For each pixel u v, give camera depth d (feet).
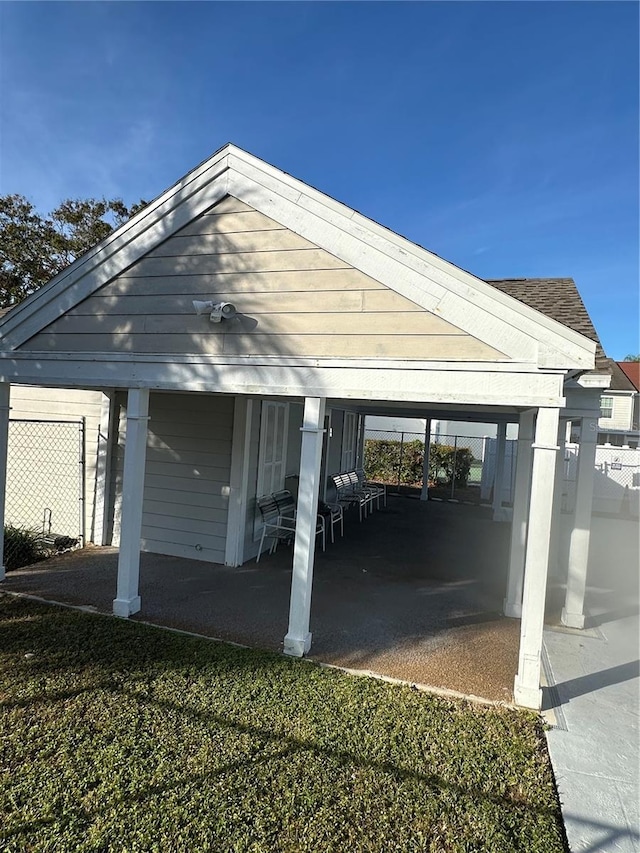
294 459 28.63
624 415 76.64
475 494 52.85
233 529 21.99
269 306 14.07
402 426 81.00
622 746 10.03
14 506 26.76
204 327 14.88
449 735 9.93
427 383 12.55
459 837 7.32
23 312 17.28
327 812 7.66
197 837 7.06
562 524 35.91
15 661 12.28
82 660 12.44
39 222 62.64
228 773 8.44
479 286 12.12
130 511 15.75
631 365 92.43
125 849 6.81
